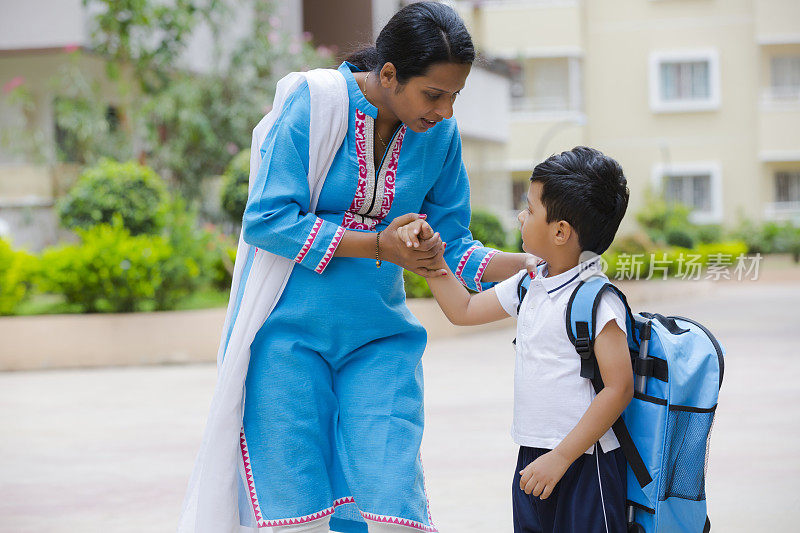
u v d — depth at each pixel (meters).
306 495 2.67
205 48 15.39
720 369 2.55
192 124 13.45
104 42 13.55
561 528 2.59
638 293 15.43
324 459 2.75
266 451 2.69
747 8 26.34
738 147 26.55
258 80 14.61
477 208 13.81
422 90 2.54
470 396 7.24
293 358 2.71
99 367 9.55
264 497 2.68
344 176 2.71
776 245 23.66
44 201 14.63
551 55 25.38
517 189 25.77
